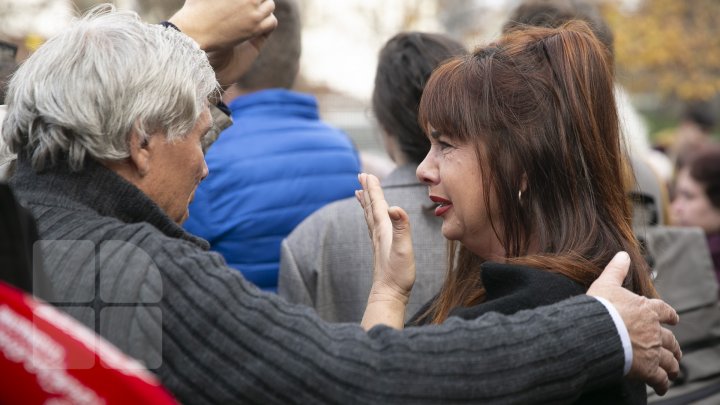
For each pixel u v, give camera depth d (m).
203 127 1.53
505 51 1.60
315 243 2.20
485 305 1.43
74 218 1.35
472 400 1.27
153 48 1.43
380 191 1.71
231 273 1.32
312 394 1.25
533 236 1.57
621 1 14.58
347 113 11.10
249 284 1.33
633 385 1.47
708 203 3.45
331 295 2.19
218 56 1.95
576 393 1.33
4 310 1.00
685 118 6.56
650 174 2.64
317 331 1.29
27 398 1.00
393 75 2.19
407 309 2.08
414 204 2.13
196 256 1.32
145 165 1.43
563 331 1.33
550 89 1.55
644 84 15.17
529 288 1.44
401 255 1.58
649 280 1.58
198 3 1.85
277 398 1.24
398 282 1.59
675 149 6.50
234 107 2.49
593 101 1.57
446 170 1.59
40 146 1.38
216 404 1.25
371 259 2.17
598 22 2.57
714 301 2.48
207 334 1.26
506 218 1.55
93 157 1.39
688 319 2.44
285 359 1.25
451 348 1.29
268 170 2.41
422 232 2.11
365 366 1.27
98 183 1.39
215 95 1.73
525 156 1.53
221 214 2.37
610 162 1.59
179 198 1.50
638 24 14.26
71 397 1.00
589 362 1.33
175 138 1.44
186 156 1.48
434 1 12.08
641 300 1.43
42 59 1.42
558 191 1.55
